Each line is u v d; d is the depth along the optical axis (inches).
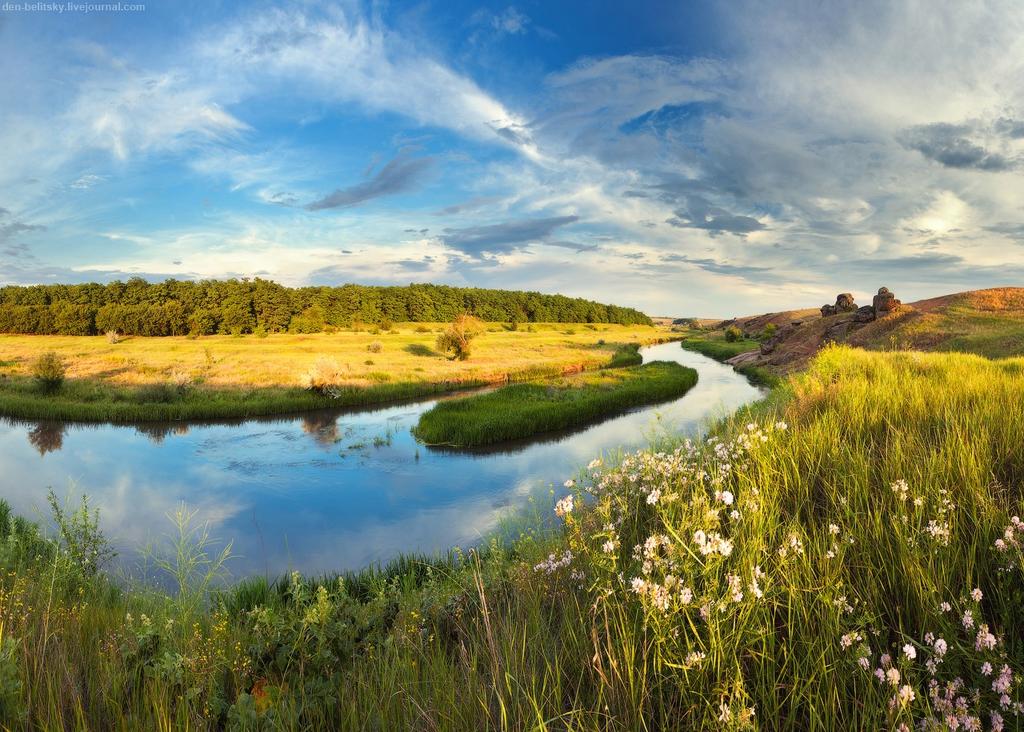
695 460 242.2
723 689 91.4
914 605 111.7
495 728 98.6
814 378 546.3
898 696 81.3
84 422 1095.6
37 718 104.3
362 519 538.9
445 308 5447.8
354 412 1212.5
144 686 124.3
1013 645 98.4
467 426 908.6
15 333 3683.6
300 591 201.8
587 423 1036.5
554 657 116.0
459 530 497.0
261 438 939.3
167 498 612.7
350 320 4495.6
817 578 120.4
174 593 321.7
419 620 165.8
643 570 113.8
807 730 92.6
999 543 112.8
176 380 1305.4
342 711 112.7
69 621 172.1
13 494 621.3
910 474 171.5
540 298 6727.4
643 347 3826.3
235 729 110.6
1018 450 191.2
